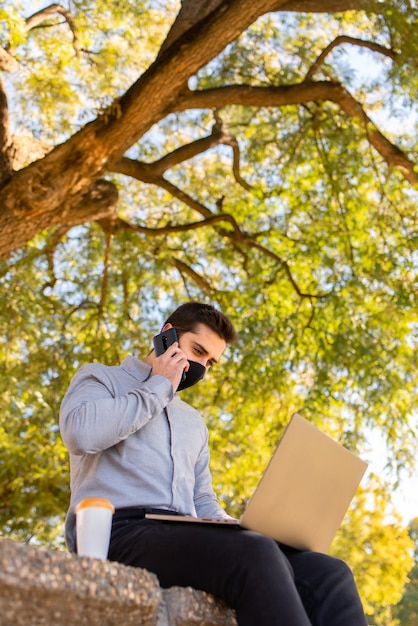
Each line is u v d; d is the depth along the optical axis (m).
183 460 2.68
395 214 9.46
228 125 9.82
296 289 9.33
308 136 9.30
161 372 2.62
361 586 12.86
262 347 8.94
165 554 2.20
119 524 2.41
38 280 9.74
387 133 9.88
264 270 9.44
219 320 2.86
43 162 6.13
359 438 8.62
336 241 9.30
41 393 9.12
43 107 9.09
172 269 10.32
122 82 9.12
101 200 7.00
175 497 2.56
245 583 2.04
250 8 5.76
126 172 8.64
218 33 5.83
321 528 2.54
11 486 10.22
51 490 10.73
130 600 1.80
